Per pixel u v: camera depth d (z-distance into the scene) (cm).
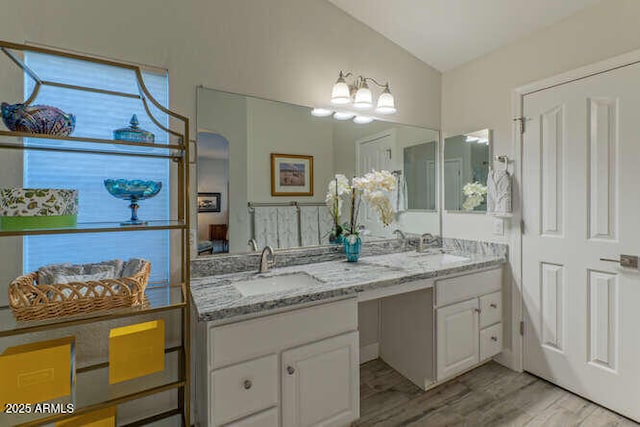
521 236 216
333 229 214
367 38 222
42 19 136
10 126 110
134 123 134
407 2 195
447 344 197
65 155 145
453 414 178
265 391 133
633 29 164
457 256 238
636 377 168
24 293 110
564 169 194
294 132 197
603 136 177
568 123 191
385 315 236
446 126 260
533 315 212
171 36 160
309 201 204
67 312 115
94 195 150
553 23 196
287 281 180
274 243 192
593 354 184
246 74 180
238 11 177
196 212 168
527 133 211
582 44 183
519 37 212
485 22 202
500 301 225
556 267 200
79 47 142
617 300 174
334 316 151
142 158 160
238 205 180
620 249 172
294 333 140
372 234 232
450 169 257
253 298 135
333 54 209
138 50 153
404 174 245
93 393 146
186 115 164
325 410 148
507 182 216
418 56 246
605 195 177
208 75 169
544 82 201
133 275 130
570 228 192
